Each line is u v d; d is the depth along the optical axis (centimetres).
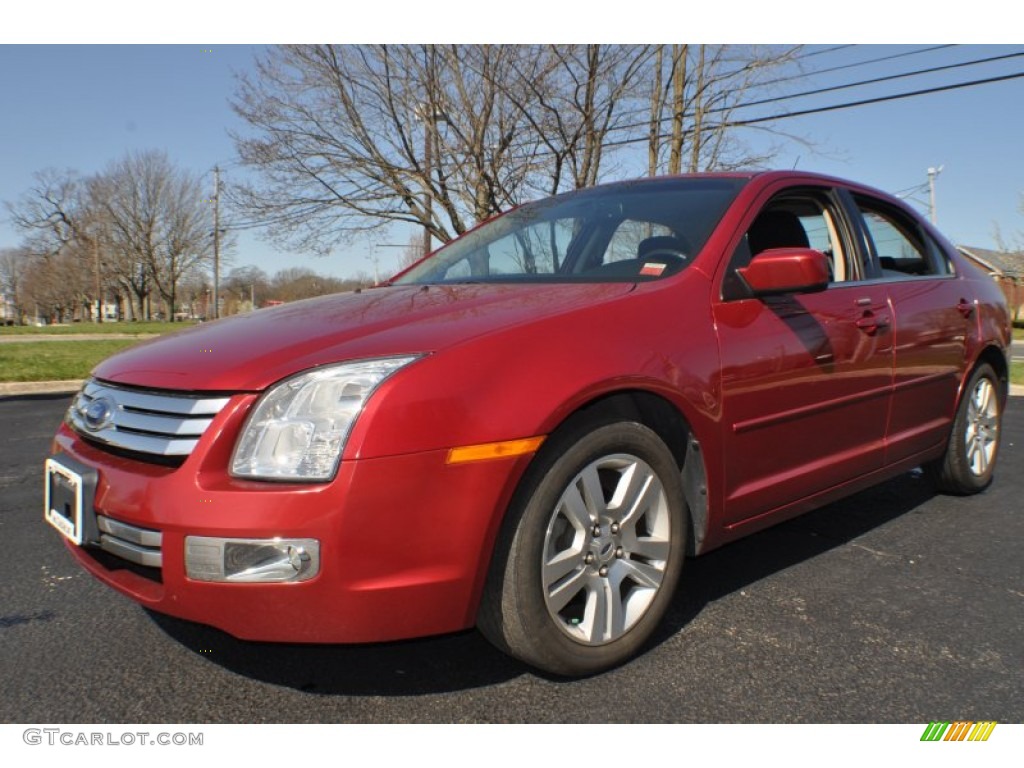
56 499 229
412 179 1502
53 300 7156
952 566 326
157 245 6644
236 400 197
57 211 6812
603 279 275
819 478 299
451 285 301
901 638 258
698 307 254
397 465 189
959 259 426
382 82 1445
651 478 237
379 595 190
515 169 1366
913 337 350
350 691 223
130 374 225
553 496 212
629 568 234
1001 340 428
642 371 227
